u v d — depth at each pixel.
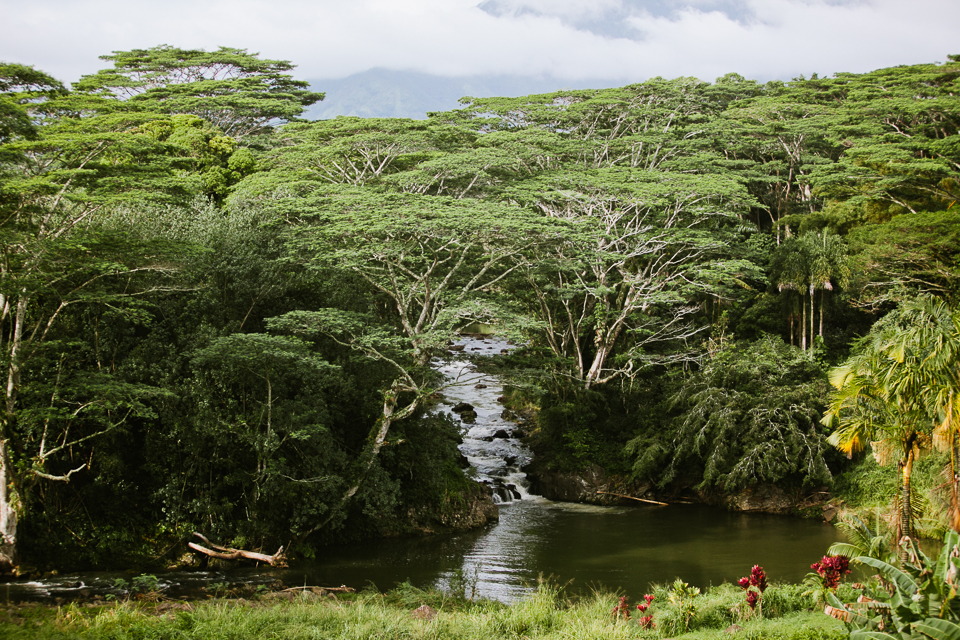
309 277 33.50
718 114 71.56
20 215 25.30
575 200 46.31
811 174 57.28
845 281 43.53
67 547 25.11
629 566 28.62
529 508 40.12
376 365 33.09
